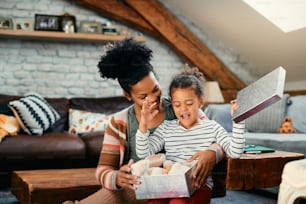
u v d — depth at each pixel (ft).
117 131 5.12
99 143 11.66
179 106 5.09
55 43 15.26
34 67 15.03
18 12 14.84
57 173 7.55
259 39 14.70
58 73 15.29
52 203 6.28
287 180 5.48
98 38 14.94
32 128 11.82
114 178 4.64
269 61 15.67
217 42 16.87
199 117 5.42
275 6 12.75
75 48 15.49
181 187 4.26
